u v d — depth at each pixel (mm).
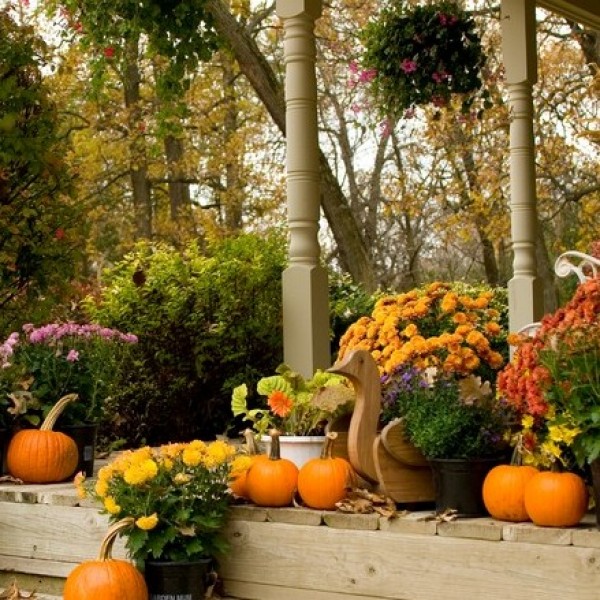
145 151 15828
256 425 4082
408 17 6180
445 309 4613
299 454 3840
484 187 14008
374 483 3631
